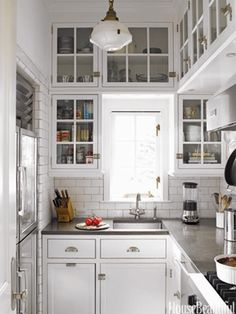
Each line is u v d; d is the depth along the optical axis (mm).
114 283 3057
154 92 3359
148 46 3354
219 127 1828
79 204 3715
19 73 2607
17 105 2561
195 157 3375
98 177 3721
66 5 3264
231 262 1682
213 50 1990
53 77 3350
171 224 3316
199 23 2432
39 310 3031
